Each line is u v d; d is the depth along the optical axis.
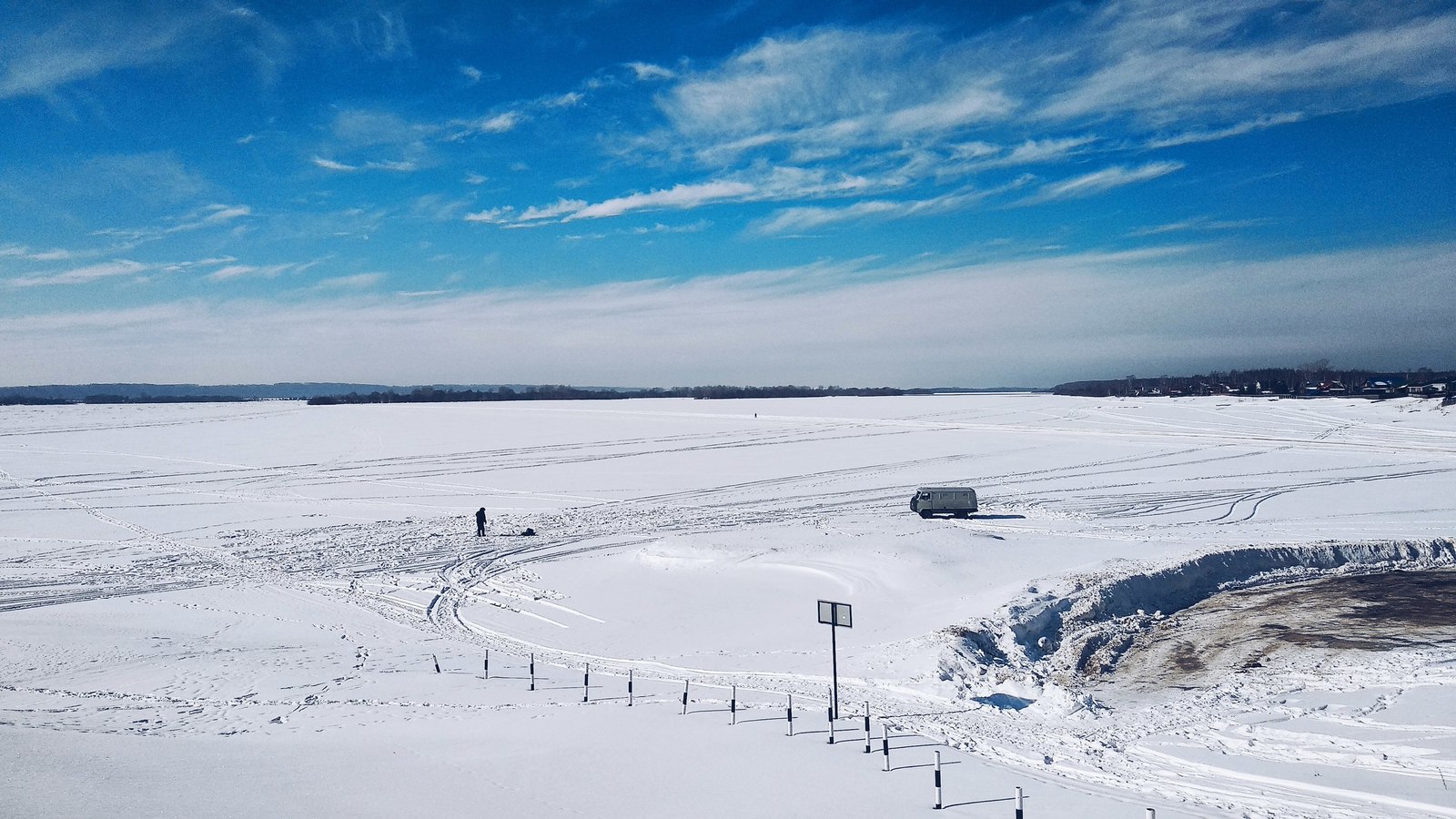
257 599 35.91
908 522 46.00
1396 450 75.00
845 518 51.59
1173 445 84.62
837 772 14.87
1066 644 25.98
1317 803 13.47
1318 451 76.38
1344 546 37.34
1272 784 14.30
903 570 34.44
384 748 16.06
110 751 14.95
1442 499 52.03
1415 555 37.12
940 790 13.15
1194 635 26.19
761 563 36.62
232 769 14.15
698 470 75.88
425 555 44.72
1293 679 20.53
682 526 51.19
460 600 35.75
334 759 15.12
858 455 83.88
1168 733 17.42
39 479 74.94
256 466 82.75
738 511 56.25
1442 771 14.27
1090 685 22.45
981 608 28.27
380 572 41.00
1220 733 17.06
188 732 17.39
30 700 20.45
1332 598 28.92
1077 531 45.19
